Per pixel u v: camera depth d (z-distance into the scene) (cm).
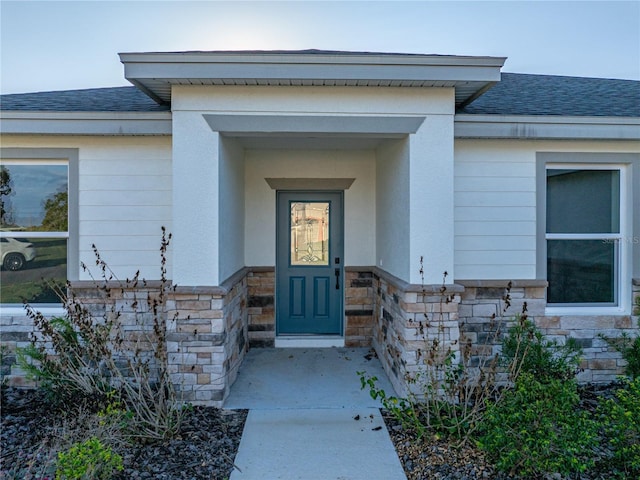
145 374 394
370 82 416
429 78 407
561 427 307
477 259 510
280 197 646
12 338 492
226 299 450
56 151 491
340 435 376
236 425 394
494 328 502
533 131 483
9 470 314
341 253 647
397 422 400
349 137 457
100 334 421
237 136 450
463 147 505
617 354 509
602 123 483
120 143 495
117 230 497
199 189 432
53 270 503
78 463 272
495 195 508
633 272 511
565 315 509
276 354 601
